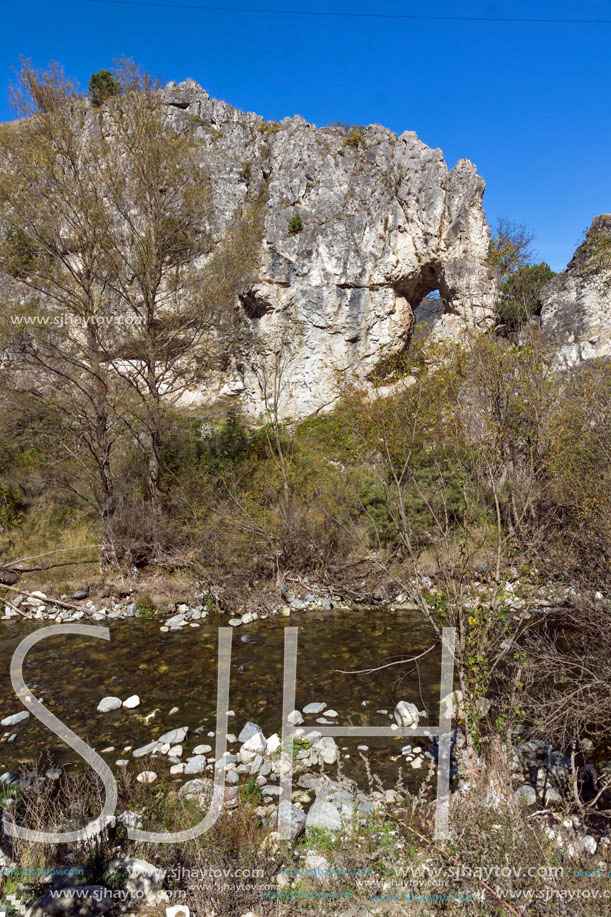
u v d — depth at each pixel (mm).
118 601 11312
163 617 10750
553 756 5035
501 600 5441
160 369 15375
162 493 13352
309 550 12086
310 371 23016
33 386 12305
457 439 6875
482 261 22969
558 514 7312
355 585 11430
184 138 12977
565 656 5512
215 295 13055
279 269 23047
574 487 7055
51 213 11352
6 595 11328
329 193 23641
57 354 11992
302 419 22188
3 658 8688
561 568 6234
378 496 11430
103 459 12469
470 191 23391
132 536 12594
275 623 10312
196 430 16453
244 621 10391
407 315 24391
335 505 12289
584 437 8156
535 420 7254
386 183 23812
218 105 25250
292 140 24594
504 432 6738
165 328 13281
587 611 5852
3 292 11664
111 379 12484
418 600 6266
